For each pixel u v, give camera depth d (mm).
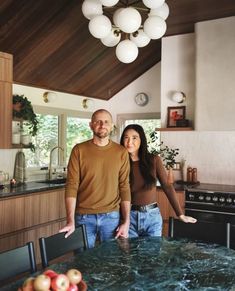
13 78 4191
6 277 1515
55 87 4840
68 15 3684
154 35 2156
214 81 4105
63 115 5062
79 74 4840
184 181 4426
